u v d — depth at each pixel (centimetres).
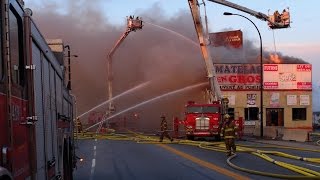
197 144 2727
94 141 3312
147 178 1336
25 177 463
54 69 768
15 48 453
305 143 2989
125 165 1705
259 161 1772
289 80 5700
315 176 1280
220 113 3231
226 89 5572
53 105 729
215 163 1725
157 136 3975
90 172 1501
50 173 647
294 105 5691
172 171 1492
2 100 385
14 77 438
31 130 498
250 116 5619
